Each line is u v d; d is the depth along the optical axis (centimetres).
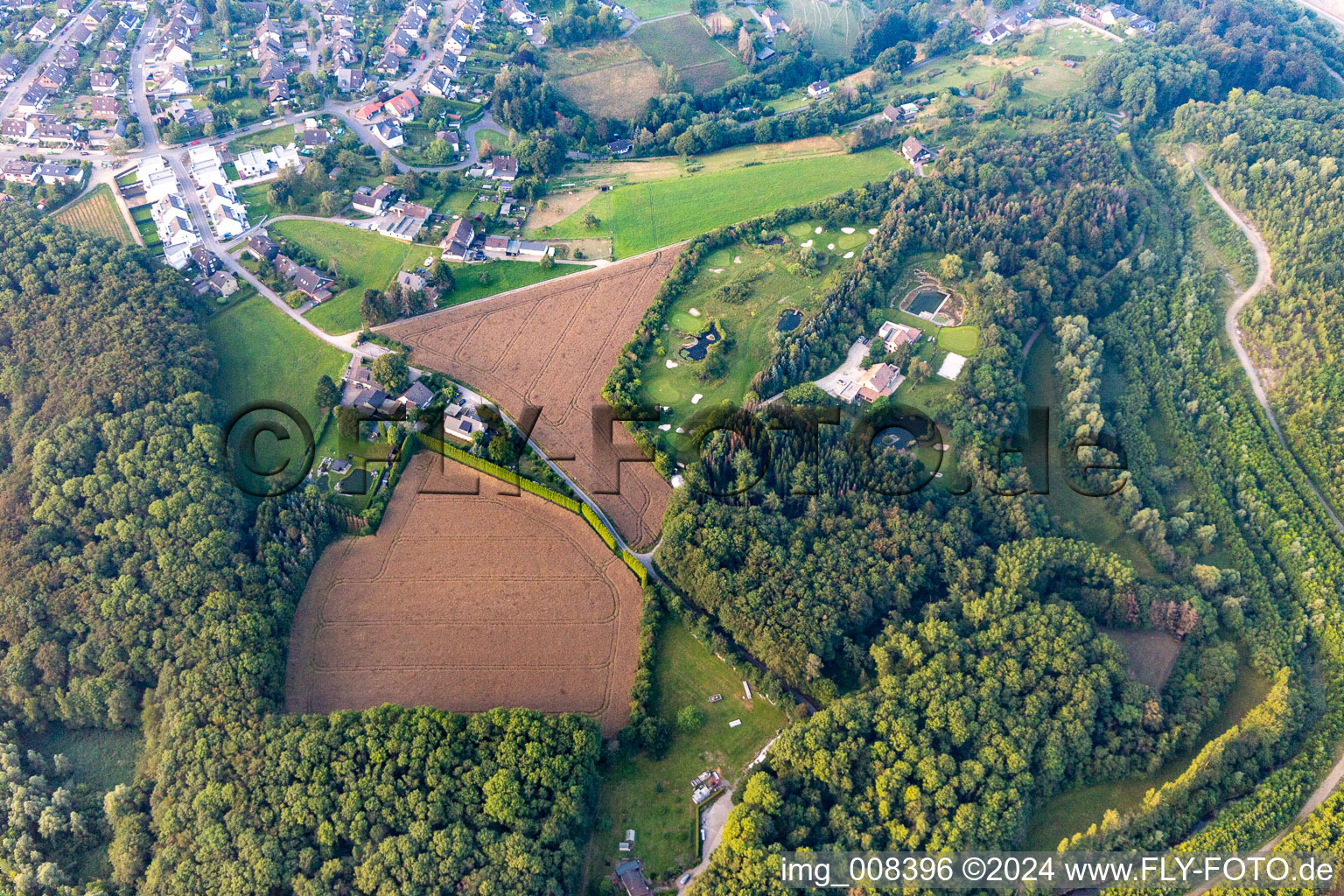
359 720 16100
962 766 15738
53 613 18012
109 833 16100
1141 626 18812
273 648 17650
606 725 17188
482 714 16262
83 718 17300
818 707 17375
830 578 18762
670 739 17062
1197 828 15712
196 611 17962
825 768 15725
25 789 16062
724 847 14938
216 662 17050
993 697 16750
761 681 17625
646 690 17512
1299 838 15125
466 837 14662
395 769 15488
